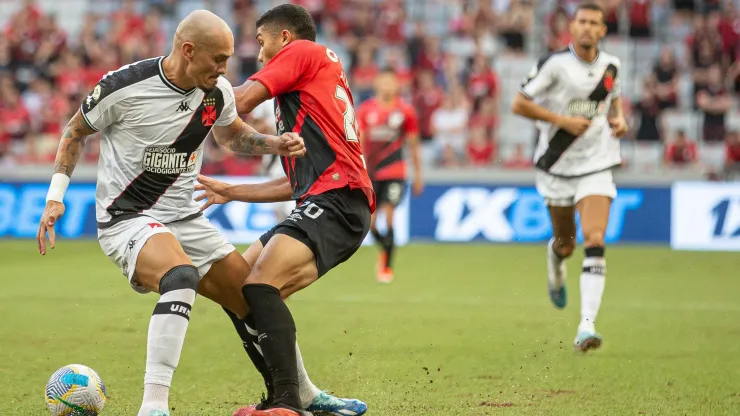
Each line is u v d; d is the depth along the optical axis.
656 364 22.25
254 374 20.89
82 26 75.19
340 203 16.77
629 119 64.25
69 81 68.06
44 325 27.73
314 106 16.94
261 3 73.56
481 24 72.44
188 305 15.18
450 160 62.88
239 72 68.44
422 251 52.69
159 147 16.02
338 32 71.75
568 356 23.30
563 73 26.38
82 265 44.97
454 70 67.75
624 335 26.89
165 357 14.95
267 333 15.76
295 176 17.23
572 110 26.62
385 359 22.77
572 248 28.25
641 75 70.69
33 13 70.19
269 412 15.22
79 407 15.57
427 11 75.25
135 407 17.42
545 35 72.19
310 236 16.31
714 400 18.20
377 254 53.69
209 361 22.36
